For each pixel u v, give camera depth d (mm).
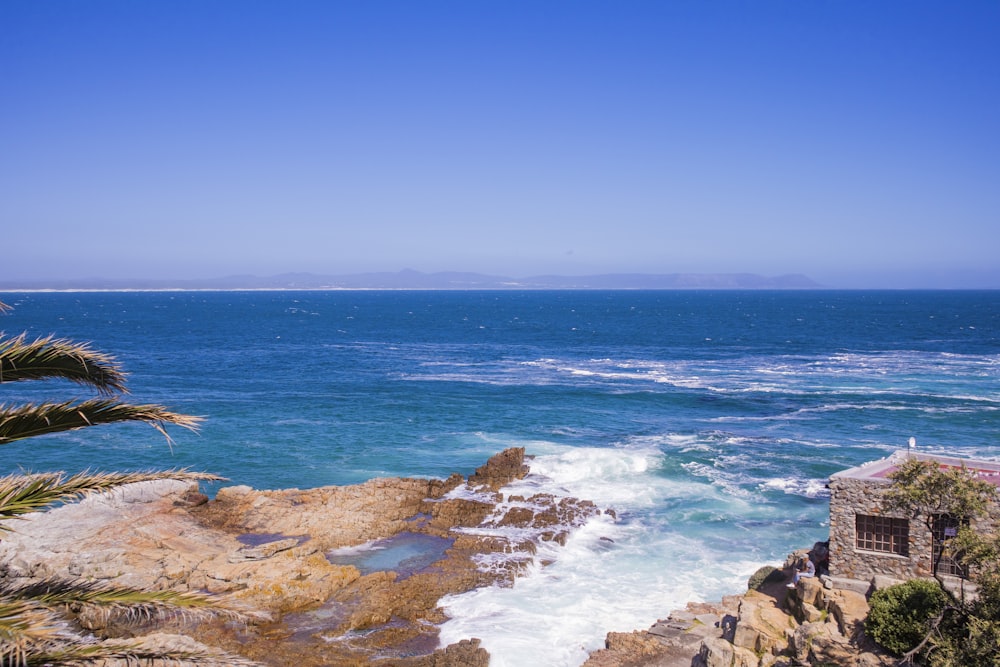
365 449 51000
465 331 163000
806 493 40781
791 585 24516
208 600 10328
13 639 7609
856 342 133000
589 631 25828
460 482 41719
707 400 69750
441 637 25312
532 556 32156
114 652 8844
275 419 60062
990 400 68250
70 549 29125
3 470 44781
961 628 19078
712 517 37031
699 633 24625
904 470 21297
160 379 81312
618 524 36250
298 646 24375
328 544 32750
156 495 35500
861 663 19125
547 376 86438
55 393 69062
